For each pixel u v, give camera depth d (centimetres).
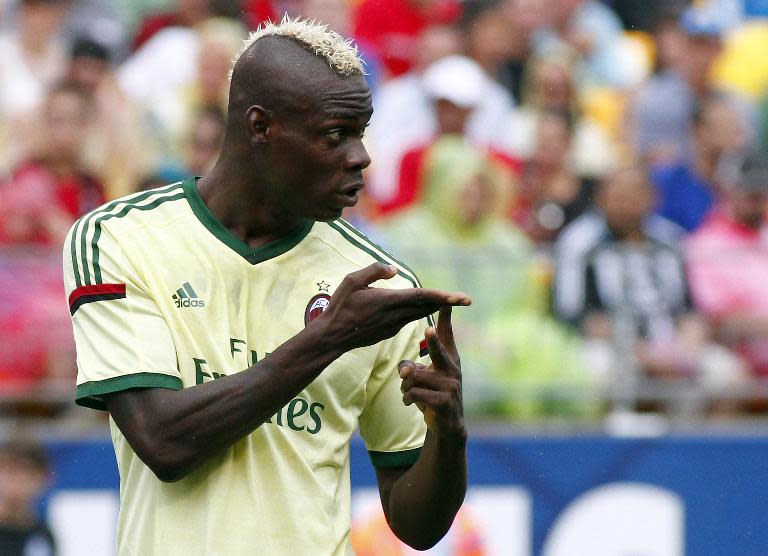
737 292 2177
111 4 2800
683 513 2064
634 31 3092
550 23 2991
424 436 1048
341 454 995
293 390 885
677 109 2939
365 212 2552
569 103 2848
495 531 2031
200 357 941
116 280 941
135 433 909
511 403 2094
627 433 2067
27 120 2470
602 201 2308
